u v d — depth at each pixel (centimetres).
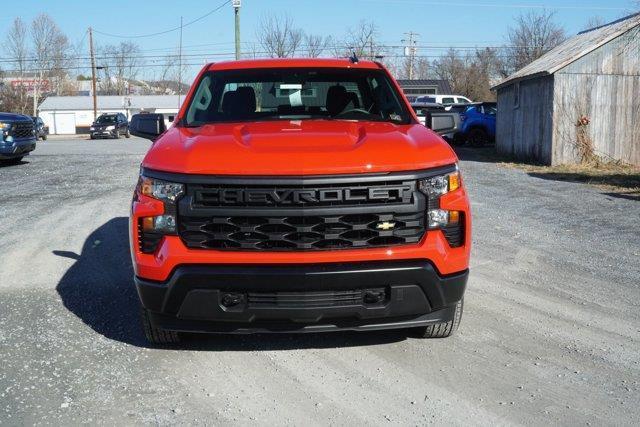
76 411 340
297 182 362
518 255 684
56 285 579
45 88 7694
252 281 362
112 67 8338
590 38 1827
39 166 1703
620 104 1683
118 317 490
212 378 380
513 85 1944
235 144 389
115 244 747
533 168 1631
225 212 366
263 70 534
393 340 438
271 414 337
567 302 523
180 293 370
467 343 433
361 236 370
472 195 1143
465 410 340
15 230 834
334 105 511
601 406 344
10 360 406
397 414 336
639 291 553
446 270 379
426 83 4781
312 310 367
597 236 780
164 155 392
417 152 386
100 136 4234
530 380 376
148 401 351
